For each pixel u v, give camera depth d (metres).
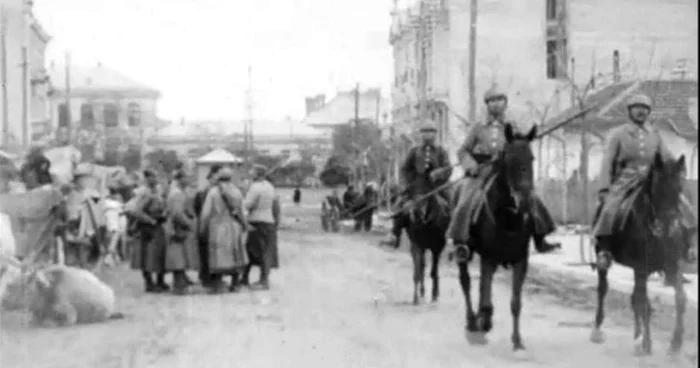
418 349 13.19
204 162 35.28
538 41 52.28
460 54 53.25
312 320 16.22
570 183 38.59
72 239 20.50
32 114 54.97
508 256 12.71
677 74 37.62
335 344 13.66
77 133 57.19
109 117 73.44
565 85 45.94
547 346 13.38
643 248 12.18
